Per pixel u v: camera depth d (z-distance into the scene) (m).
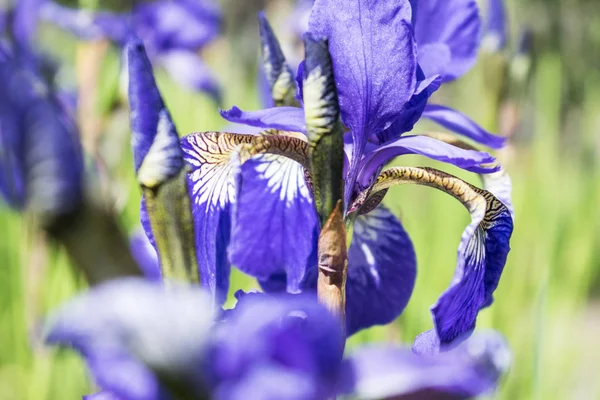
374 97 0.43
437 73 0.46
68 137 0.32
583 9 1.51
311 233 0.46
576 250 1.19
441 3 0.46
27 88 0.32
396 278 0.48
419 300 0.84
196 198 0.44
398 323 0.71
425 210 1.06
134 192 0.91
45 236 0.33
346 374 0.38
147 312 0.32
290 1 1.19
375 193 0.45
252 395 0.32
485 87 0.73
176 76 1.17
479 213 0.43
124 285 0.32
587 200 1.28
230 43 1.46
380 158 0.45
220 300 0.44
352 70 0.43
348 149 0.45
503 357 0.41
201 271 0.44
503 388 0.81
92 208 0.32
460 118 0.49
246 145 0.43
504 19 0.72
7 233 1.07
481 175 0.48
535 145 1.00
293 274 0.46
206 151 0.44
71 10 0.86
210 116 1.21
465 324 0.43
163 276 0.38
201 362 0.32
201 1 1.20
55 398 0.81
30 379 0.83
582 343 1.23
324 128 0.40
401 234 0.49
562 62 1.34
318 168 0.40
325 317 0.33
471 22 0.47
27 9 0.56
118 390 0.32
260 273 0.46
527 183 0.98
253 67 1.53
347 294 0.48
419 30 0.46
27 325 0.77
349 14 0.43
